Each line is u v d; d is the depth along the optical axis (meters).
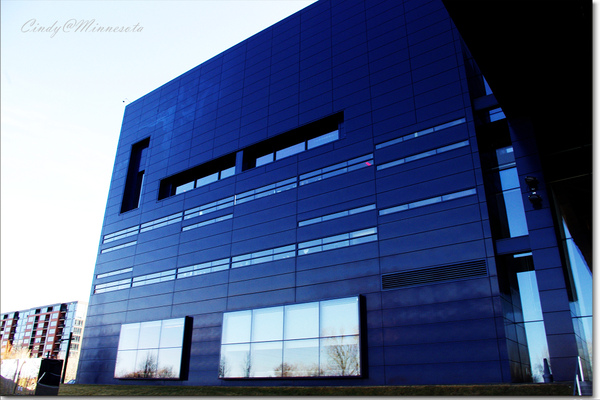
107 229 43.25
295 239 29.05
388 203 25.88
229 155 36.12
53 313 151.00
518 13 15.61
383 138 27.61
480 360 20.30
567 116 22.31
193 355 31.11
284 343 26.70
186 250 35.22
